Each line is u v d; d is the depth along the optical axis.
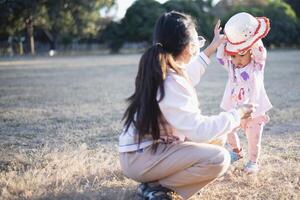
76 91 9.80
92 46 44.81
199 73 3.21
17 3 34.72
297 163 4.04
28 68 18.97
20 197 3.25
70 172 3.78
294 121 5.91
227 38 3.53
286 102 7.47
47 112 6.91
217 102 7.55
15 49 40.41
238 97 3.70
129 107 2.88
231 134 3.80
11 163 4.16
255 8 36.75
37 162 4.17
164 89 2.73
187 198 3.00
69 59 27.47
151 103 2.75
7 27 37.12
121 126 5.70
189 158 2.84
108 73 15.30
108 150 4.59
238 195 3.28
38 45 44.22
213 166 2.83
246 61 3.65
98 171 3.81
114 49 38.69
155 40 2.89
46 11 36.03
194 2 36.94
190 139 2.82
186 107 2.73
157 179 2.96
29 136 5.29
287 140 4.90
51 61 25.25
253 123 3.69
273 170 3.81
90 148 4.68
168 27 2.81
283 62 19.30
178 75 2.81
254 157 3.75
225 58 3.77
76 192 3.31
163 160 2.86
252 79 3.65
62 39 43.56
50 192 3.30
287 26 37.34
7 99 8.59
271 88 9.56
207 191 3.35
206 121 2.76
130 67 18.47
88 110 7.03
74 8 36.38
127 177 3.33
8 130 5.64
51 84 11.59
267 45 37.53
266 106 3.67
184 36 2.80
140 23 37.09
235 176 3.69
